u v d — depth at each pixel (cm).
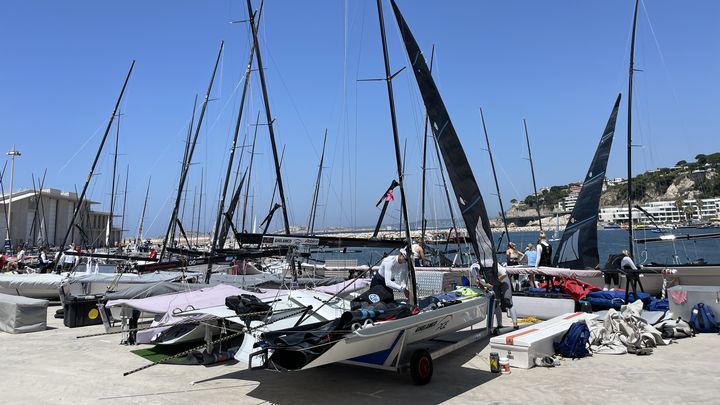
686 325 862
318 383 629
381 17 825
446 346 705
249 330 622
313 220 2983
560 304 1011
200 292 890
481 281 891
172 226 1909
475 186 807
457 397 566
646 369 661
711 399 535
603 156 1366
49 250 4191
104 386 621
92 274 1302
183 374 679
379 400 560
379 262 826
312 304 768
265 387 614
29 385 627
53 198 7612
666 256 3316
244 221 2330
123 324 888
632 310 835
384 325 564
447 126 813
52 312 1290
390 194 793
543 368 688
